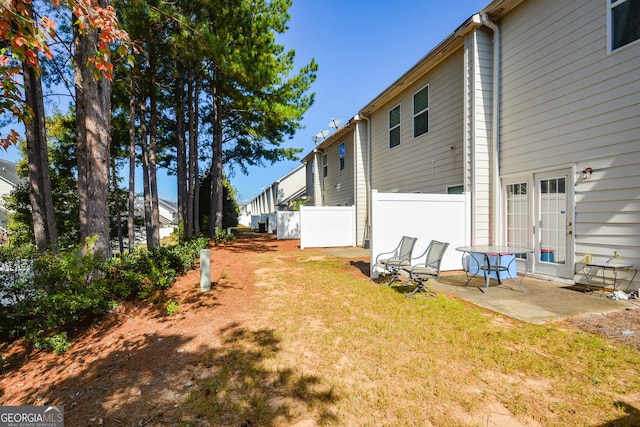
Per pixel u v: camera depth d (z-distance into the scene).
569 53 5.52
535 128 6.19
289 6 12.98
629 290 4.75
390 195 7.03
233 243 15.70
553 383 2.66
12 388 3.32
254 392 2.66
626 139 4.74
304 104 14.52
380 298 5.26
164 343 3.79
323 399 2.53
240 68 9.88
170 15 8.66
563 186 5.75
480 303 4.86
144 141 13.67
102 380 3.09
